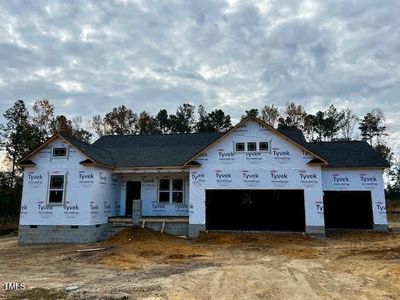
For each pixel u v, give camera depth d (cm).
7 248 1672
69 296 765
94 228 1836
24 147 4588
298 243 1600
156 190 2181
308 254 1294
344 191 2086
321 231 1772
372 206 2023
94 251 1457
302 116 6109
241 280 900
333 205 2370
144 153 2269
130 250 1425
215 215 2506
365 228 2106
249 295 764
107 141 2575
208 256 1291
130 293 785
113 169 2066
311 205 1805
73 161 1858
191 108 6650
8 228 2764
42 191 1853
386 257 1198
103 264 1167
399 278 903
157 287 838
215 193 2545
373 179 2039
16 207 3509
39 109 4738
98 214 1888
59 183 1856
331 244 1569
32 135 4591
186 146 2342
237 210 2511
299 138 2341
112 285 864
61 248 1612
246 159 1886
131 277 956
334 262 1135
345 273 969
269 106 6156
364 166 2027
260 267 1067
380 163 2033
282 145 1872
